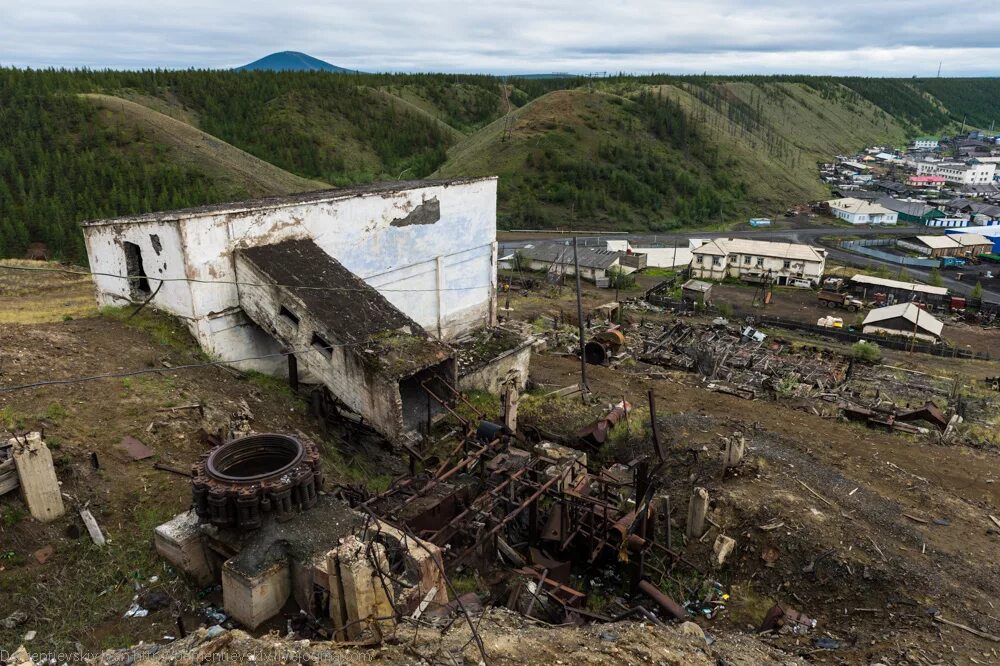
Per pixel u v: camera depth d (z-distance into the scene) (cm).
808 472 1568
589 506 1262
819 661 997
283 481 889
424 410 1730
